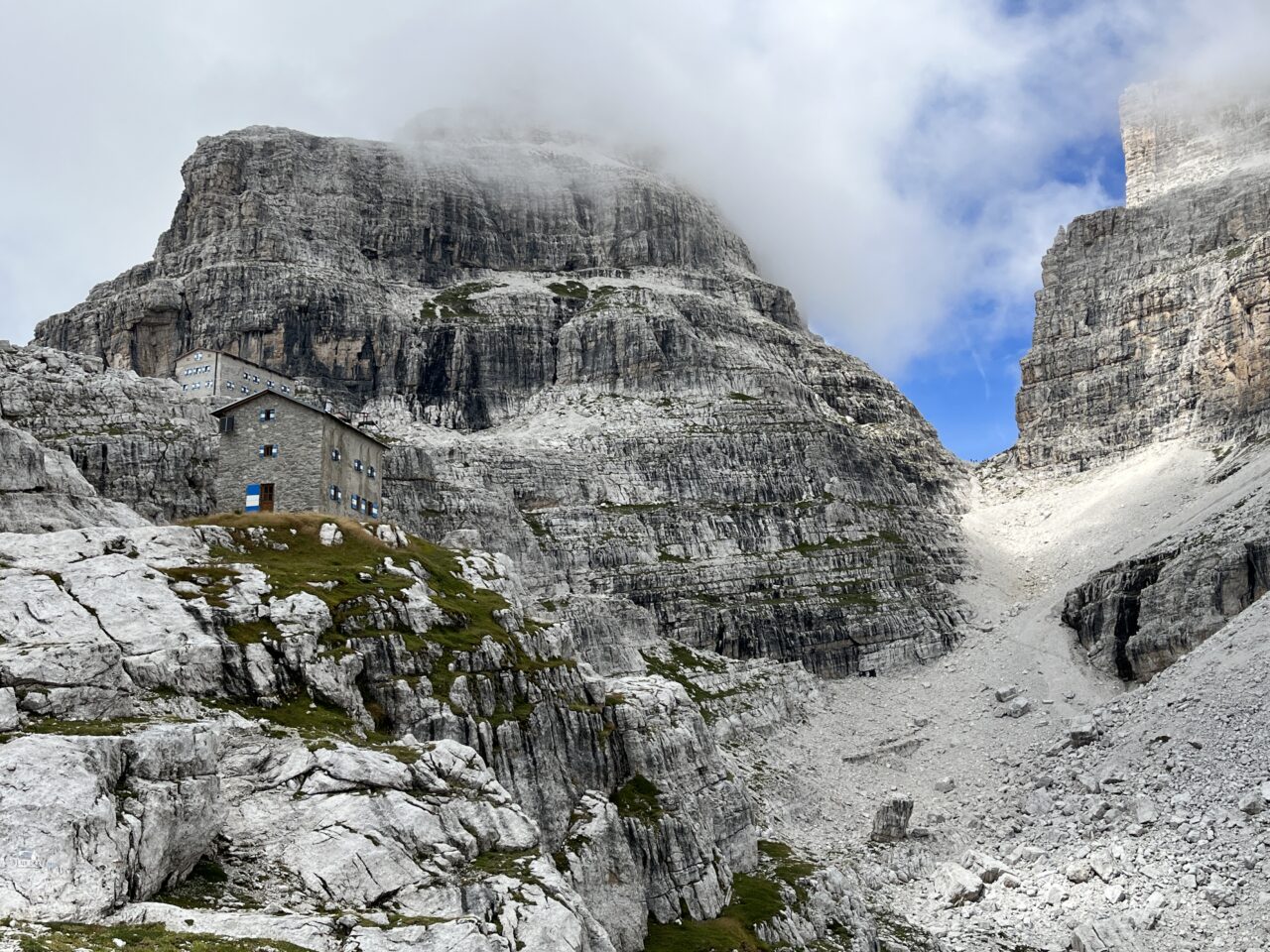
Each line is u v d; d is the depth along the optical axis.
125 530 84.06
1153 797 153.50
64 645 60.22
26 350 164.25
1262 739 153.38
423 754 68.50
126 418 159.00
